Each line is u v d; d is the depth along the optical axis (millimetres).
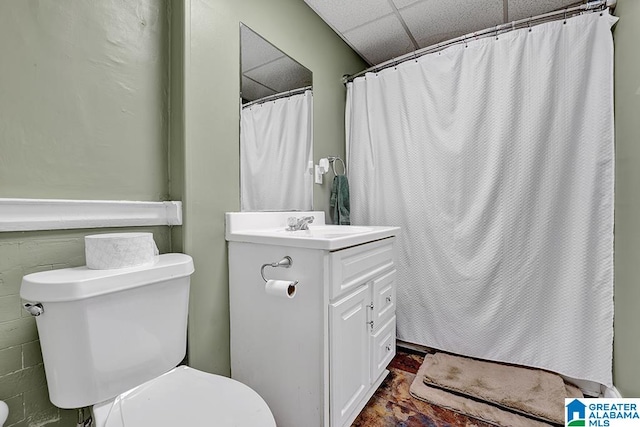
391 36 2018
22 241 823
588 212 1393
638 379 1146
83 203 927
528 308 1540
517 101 1543
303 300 1073
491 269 1604
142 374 867
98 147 983
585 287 1405
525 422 1219
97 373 767
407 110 1862
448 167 1713
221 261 1262
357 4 1699
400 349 1888
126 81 1054
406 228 1869
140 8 1092
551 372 1499
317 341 1045
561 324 1468
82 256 941
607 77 1351
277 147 1572
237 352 1271
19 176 822
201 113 1180
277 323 1147
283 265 1105
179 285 968
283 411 1148
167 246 1162
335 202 1980
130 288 823
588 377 1396
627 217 1237
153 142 1135
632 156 1203
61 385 748
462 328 1690
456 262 1696
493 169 1578
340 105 2121
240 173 1350
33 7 845
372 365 1357
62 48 900
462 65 1683
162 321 918
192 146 1146
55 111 888
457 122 1688
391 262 1561
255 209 1430
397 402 1372
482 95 1617
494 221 1596
